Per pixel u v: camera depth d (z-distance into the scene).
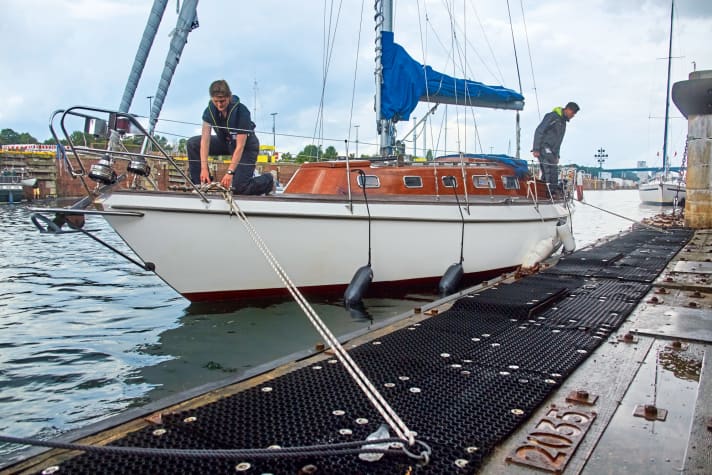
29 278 10.20
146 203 5.79
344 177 7.58
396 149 9.20
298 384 2.95
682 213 20.69
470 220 8.04
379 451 2.05
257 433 2.34
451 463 2.06
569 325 4.20
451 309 4.87
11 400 4.29
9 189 37.25
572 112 10.77
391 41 8.96
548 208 9.92
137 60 7.84
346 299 6.75
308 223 6.66
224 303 6.64
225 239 6.23
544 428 2.37
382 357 3.43
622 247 10.05
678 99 14.03
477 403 2.64
